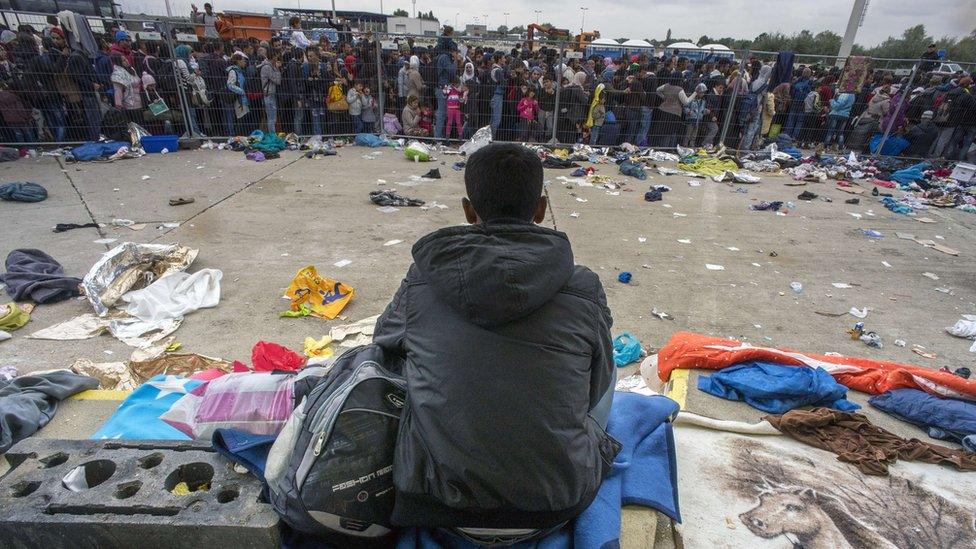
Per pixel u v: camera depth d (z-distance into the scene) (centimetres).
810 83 1221
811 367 293
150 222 634
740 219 754
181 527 156
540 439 135
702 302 494
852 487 212
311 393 168
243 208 700
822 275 569
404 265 543
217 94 1059
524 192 145
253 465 175
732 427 244
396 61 1167
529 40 1132
